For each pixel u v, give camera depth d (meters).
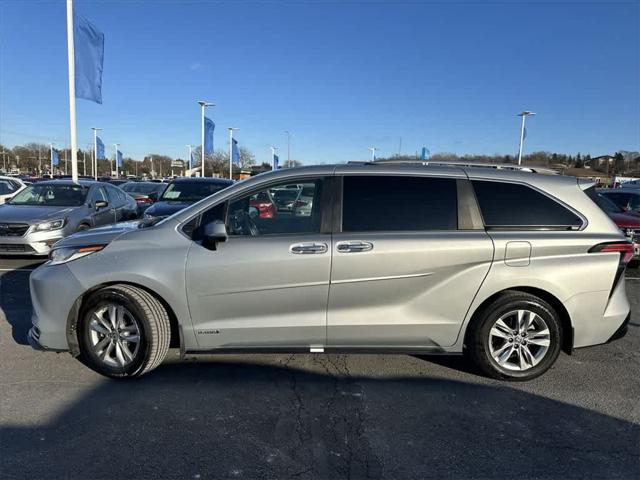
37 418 3.27
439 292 3.77
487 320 3.82
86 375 3.95
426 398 3.64
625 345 4.85
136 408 3.43
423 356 4.48
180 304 3.76
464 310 3.80
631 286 7.54
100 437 3.06
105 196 10.45
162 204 9.85
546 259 3.77
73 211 8.99
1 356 4.33
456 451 2.96
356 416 3.37
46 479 2.64
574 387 3.85
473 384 3.89
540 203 3.89
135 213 11.75
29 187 9.94
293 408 3.47
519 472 2.76
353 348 3.87
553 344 3.85
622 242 3.85
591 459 2.89
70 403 3.48
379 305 3.79
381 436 3.12
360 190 3.86
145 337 3.75
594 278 3.78
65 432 3.10
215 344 3.84
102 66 15.79
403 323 3.79
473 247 3.73
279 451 2.94
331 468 2.78
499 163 4.20
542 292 3.85
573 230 3.86
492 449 2.99
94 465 2.78
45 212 8.73
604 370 4.20
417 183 3.90
